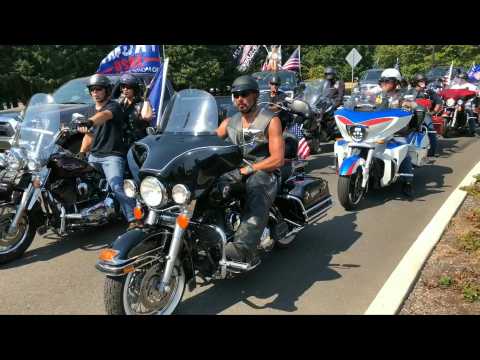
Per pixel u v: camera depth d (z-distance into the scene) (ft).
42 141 16.51
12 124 27.37
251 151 13.55
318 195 16.85
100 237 18.95
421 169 29.99
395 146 22.71
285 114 17.69
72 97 29.07
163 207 11.60
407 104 23.85
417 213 21.18
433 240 16.33
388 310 12.23
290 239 17.24
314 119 32.42
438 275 14.01
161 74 25.64
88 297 13.76
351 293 13.75
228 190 12.51
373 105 22.35
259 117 13.29
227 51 96.73
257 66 109.70
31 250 17.56
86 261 16.48
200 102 13.69
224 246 12.32
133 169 12.77
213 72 89.20
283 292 13.91
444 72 68.28
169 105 14.05
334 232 18.92
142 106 19.02
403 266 14.37
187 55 86.43
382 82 23.62
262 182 13.01
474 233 16.75
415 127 24.56
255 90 13.14
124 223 20.70
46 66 73.10
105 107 17.83
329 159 33.99
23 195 16.07
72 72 74.84
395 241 17.85
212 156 12.10
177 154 11.74
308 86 36.63
